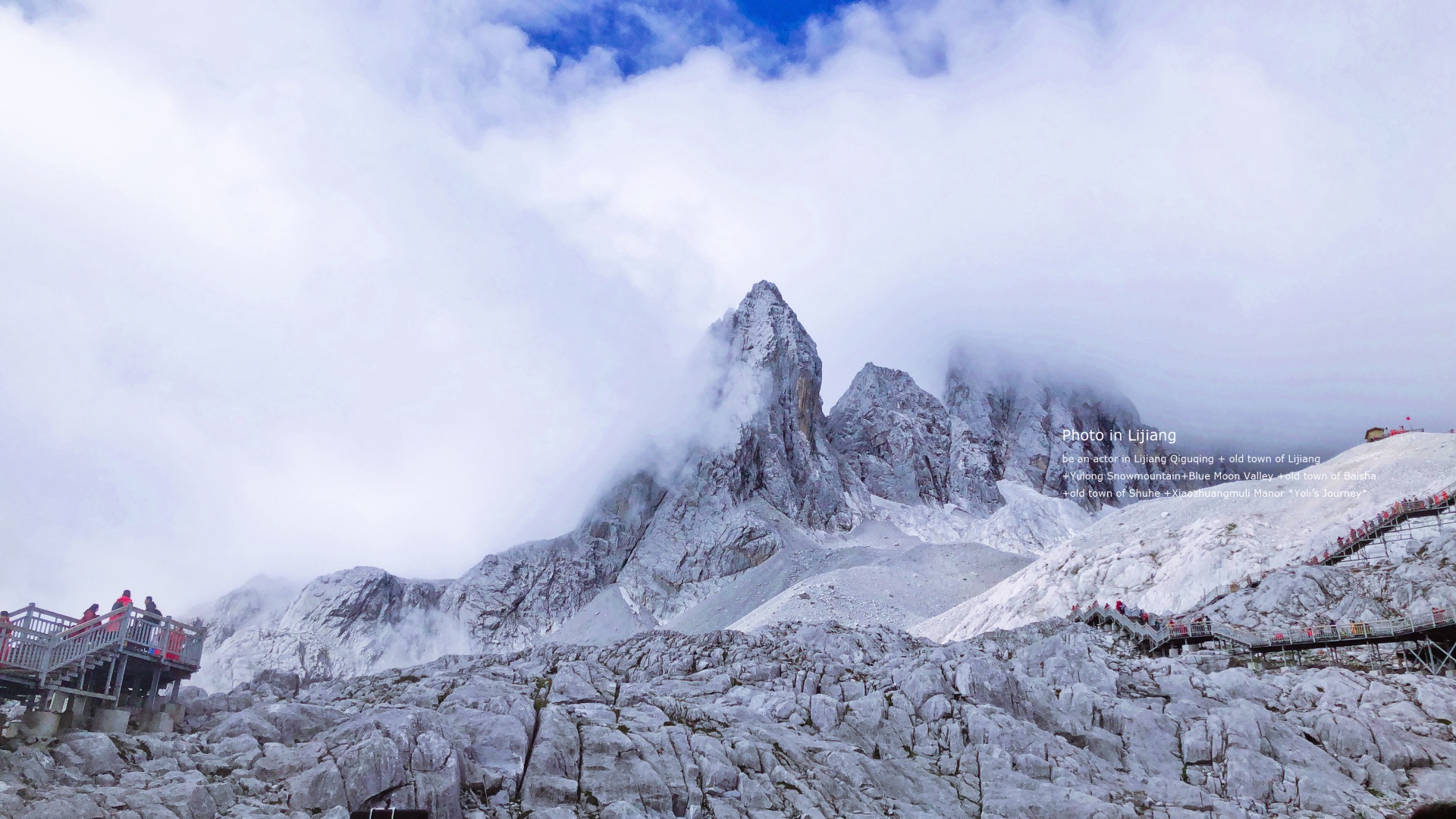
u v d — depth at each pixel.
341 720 38.53
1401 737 47.62
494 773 35.16
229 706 40.12
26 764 27.62
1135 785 43.38
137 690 38.38
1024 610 102.81
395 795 31.09
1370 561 76.00
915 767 43.38
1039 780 42.00
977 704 48.34
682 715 44.41
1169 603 89.69
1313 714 49.47
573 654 61.06
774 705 48.81
